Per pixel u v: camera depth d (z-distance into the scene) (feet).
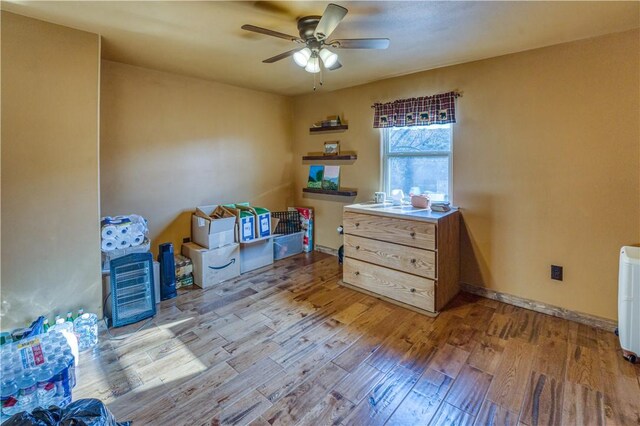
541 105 8.73
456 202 10.50
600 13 6.68
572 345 7.52
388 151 12.36
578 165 8.31
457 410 5.65
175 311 9.36
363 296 10.37
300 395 6.04
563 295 8.79
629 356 6.83
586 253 8.37
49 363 5.84
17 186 7.02
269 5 6.44
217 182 13.14
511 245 9.53
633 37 7.43
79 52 7.60
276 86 13.35
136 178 10.90
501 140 9.45
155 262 9.86
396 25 7.30
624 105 7.63
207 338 7.98
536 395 5.95
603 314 8.25
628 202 7.74
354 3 6.31
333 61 7.51
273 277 11.99
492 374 6.56
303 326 8.54
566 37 7.95
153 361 7.07
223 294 10.53
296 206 16.08
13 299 7.13
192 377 6.55
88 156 7.87
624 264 6.82
